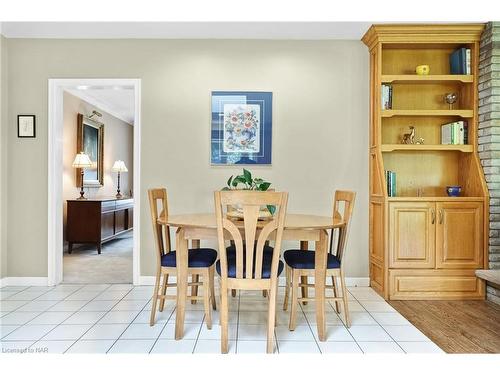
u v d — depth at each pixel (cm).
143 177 379
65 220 559
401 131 381
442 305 322
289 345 239
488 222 340
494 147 334
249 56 379
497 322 282
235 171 380
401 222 340
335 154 380
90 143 648
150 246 378
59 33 367
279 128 380
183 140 380
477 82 351
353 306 318
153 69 379
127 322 277
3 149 371
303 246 323
